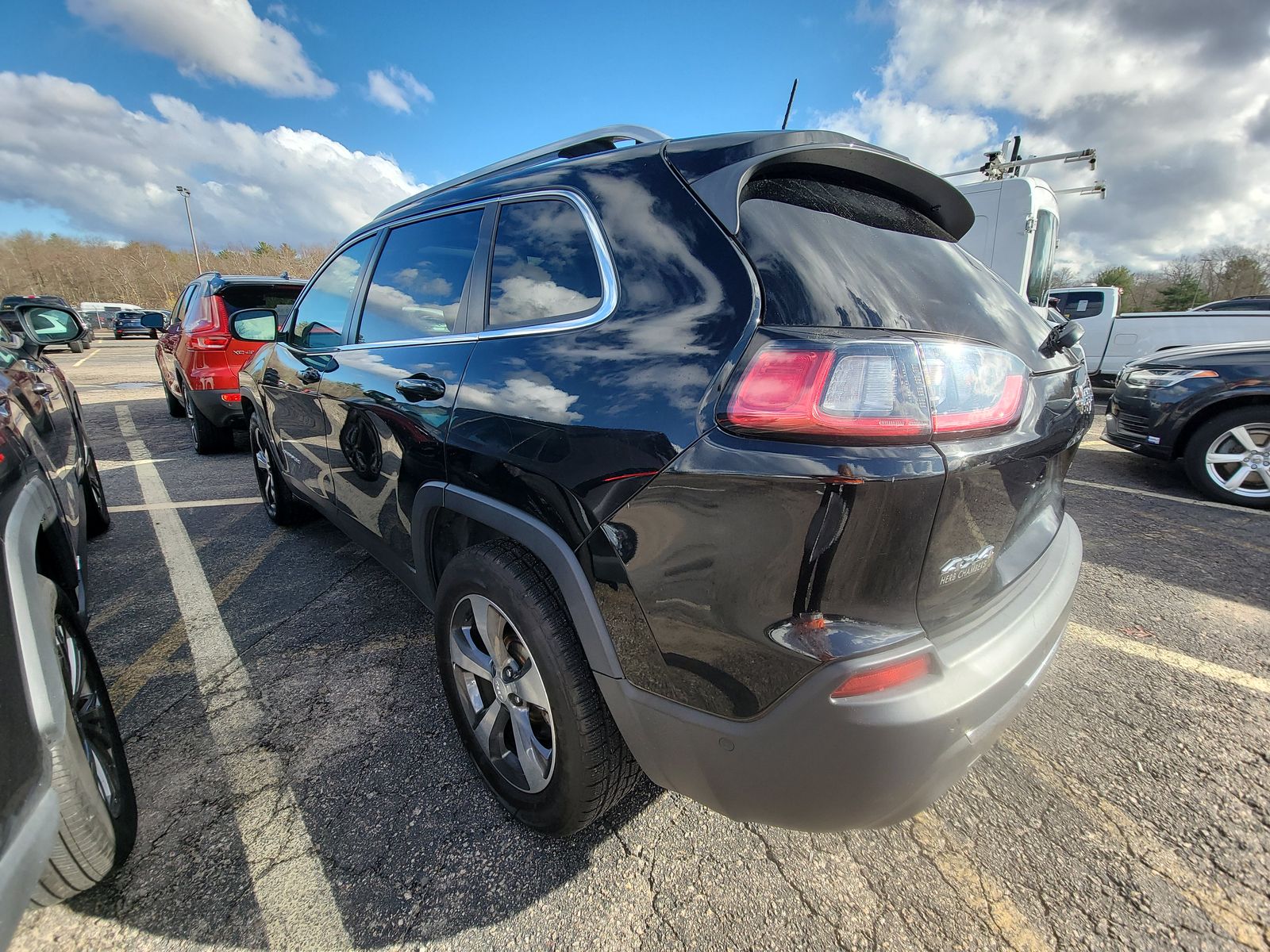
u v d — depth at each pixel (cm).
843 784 119
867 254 148
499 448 162
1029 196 811
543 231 176
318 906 156
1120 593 321
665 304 140
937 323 141
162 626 289
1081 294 1088
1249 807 188
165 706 232
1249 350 463
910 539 116
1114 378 1062
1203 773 201
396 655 266
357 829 179
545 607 155
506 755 183
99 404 973
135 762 203
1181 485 520
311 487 311
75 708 152
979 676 128
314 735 218
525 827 179
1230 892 162
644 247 148
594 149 187
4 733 108
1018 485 146
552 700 155
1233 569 350
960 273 170
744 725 124
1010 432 134
